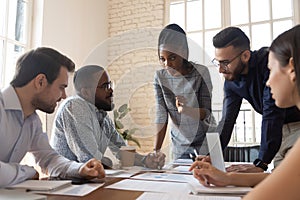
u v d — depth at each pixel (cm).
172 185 95
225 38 141
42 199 72
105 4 443
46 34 320
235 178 90
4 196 72
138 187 91
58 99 121
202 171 92
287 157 45
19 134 119
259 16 354
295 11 335
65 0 352
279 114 126
